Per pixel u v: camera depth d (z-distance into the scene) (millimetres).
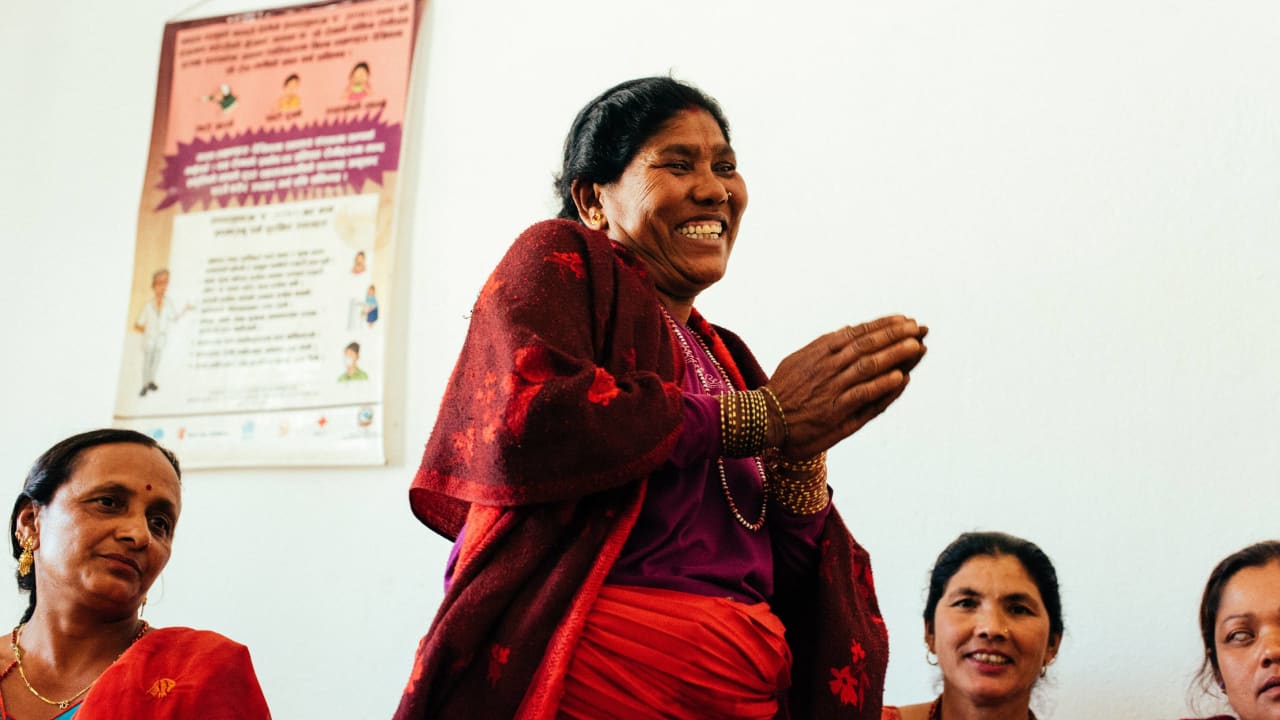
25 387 5297
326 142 5223
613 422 1716
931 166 4434
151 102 5516
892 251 4387
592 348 1869
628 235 2127
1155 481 3938
